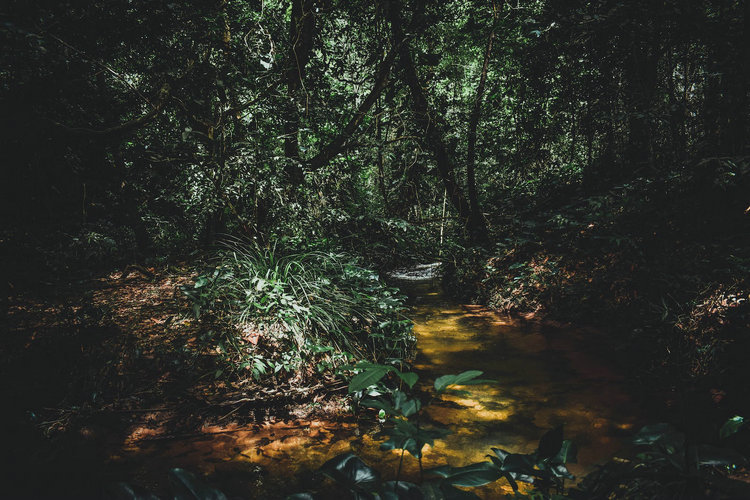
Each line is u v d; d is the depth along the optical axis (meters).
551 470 1.27
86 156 3.89
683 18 4.58
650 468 1.29
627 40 5.18
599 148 8.49
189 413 3.24
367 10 6.17
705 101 5.25
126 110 4.44
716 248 4.57
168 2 3.76
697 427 2.85
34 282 3.59
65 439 2.91
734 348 3.52
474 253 7.47
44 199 3.48
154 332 3.91
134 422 3.14
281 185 5.50
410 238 7.53
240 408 3.35
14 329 3.75
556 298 5.84
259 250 5.04
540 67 6.51
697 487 1.14
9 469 2.60
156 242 5.40
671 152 6.55
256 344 3.80
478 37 7.56
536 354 4.57
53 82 3.25
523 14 6.55
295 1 5.71
